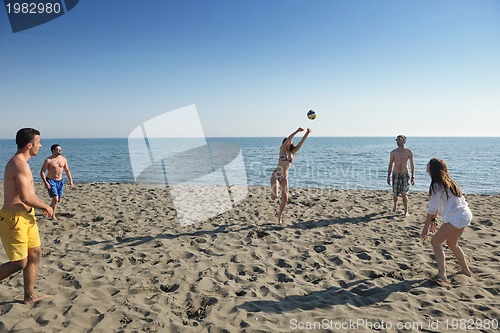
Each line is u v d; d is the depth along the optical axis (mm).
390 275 3908
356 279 3836
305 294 3432
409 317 2891
